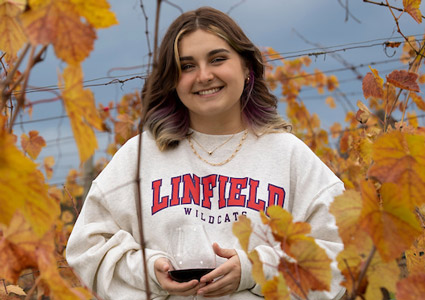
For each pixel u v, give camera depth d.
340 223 0.99
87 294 1.01
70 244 1.84
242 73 1.84
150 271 1.65
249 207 1.75
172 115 1.92
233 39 1.80
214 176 1.83
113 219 1.87
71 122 0.87
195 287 1.57
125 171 1.88
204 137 1.90
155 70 0.90
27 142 2.53
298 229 1.06
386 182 0.95
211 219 1.77
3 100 0.89
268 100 2.00
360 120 2.42
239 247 1.71
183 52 1.78
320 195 1.78
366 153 2.36
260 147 1.87
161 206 1.79
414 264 1.96
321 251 1.03
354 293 1.00
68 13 0.81
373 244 0.97
